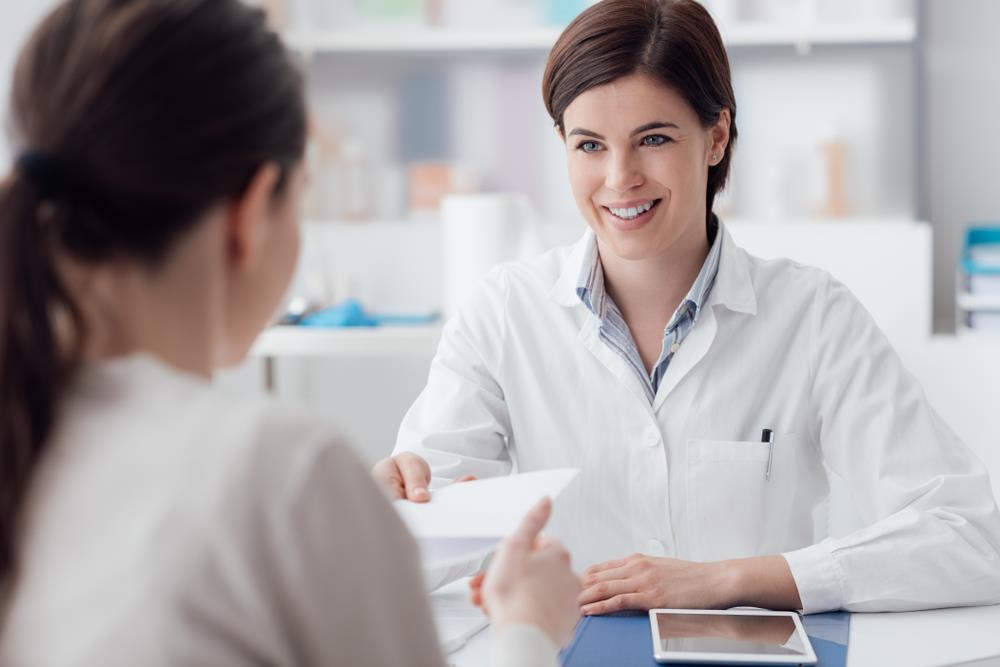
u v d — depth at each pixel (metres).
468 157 3.24
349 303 2.92
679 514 1.48
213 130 0.65
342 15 3.18
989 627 1.21
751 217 3.08
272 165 0.69
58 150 0.63
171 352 0.67
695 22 1.36
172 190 0.64
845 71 3.02
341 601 0.61
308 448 0.62
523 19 3.16
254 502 0.60
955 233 3.14
